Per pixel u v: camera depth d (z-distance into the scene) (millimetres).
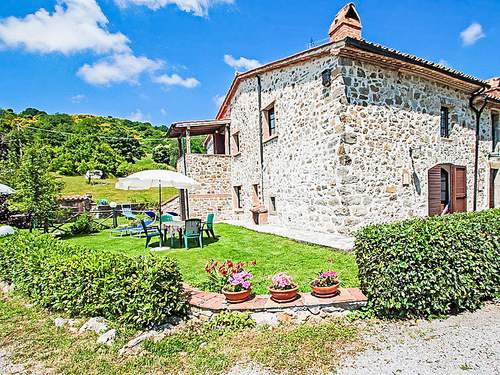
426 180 9148
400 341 3314
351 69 7789
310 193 9078
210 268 4848
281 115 10453
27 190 10859
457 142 10250
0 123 38969
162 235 9445
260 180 12164
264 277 5258
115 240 10586
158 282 3861
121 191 30125
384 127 8297
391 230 3867
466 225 4211
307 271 5500
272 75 10938
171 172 9094
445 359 2955
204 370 2973
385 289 3721
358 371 2834
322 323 3799
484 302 4246
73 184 32219
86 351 3379
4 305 4816
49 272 4539
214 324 3777
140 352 3330
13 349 3502
